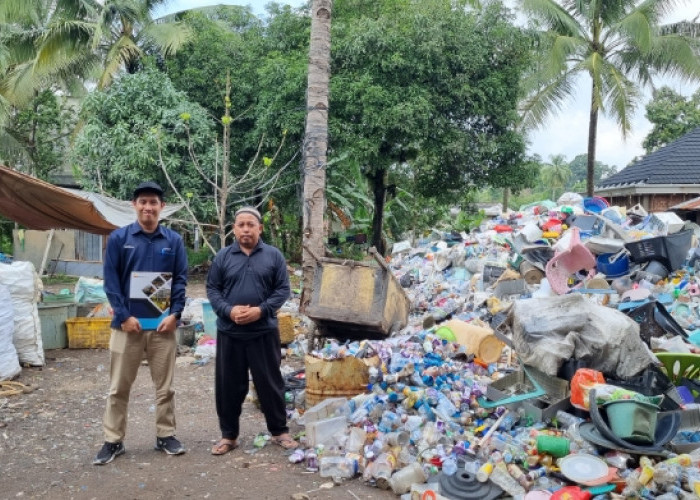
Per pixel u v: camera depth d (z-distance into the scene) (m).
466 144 16.47
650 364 4.87
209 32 18.88
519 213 13.23
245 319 4.45
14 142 20.58
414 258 12.74
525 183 17.66
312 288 6.82
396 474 4.12
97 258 20.95
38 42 20.19
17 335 7.72
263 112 16.88
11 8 19.77
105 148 16.25
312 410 5.01
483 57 15.94
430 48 15.06
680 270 9.30
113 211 11.84
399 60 14.98
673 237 9.04
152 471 4.42
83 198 9.73
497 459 4.18
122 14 18.86
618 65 20.11
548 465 4.14
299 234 21.73
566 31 19.66
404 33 15.48
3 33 20.27
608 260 9.18
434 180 18.39
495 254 10.89
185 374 7.45
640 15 17.39
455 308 8.99
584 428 4.28
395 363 5.31
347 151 15.80
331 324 6.68
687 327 7.46
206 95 18.52
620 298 8.10
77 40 19.05
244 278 4.54
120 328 4.48
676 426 4.27
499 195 52.38
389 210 22.27
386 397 4.95
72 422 5.67
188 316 9.99
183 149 16.94
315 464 4.46
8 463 4.64
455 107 16.05
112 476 4.34
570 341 4.77
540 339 4.88
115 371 4.51
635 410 4.03
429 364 5.39
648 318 6.36
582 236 10.40
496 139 16.89
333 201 19.39
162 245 4.51
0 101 18.84
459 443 4.41
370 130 15.52
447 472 4.14
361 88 15.19
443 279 10.99
